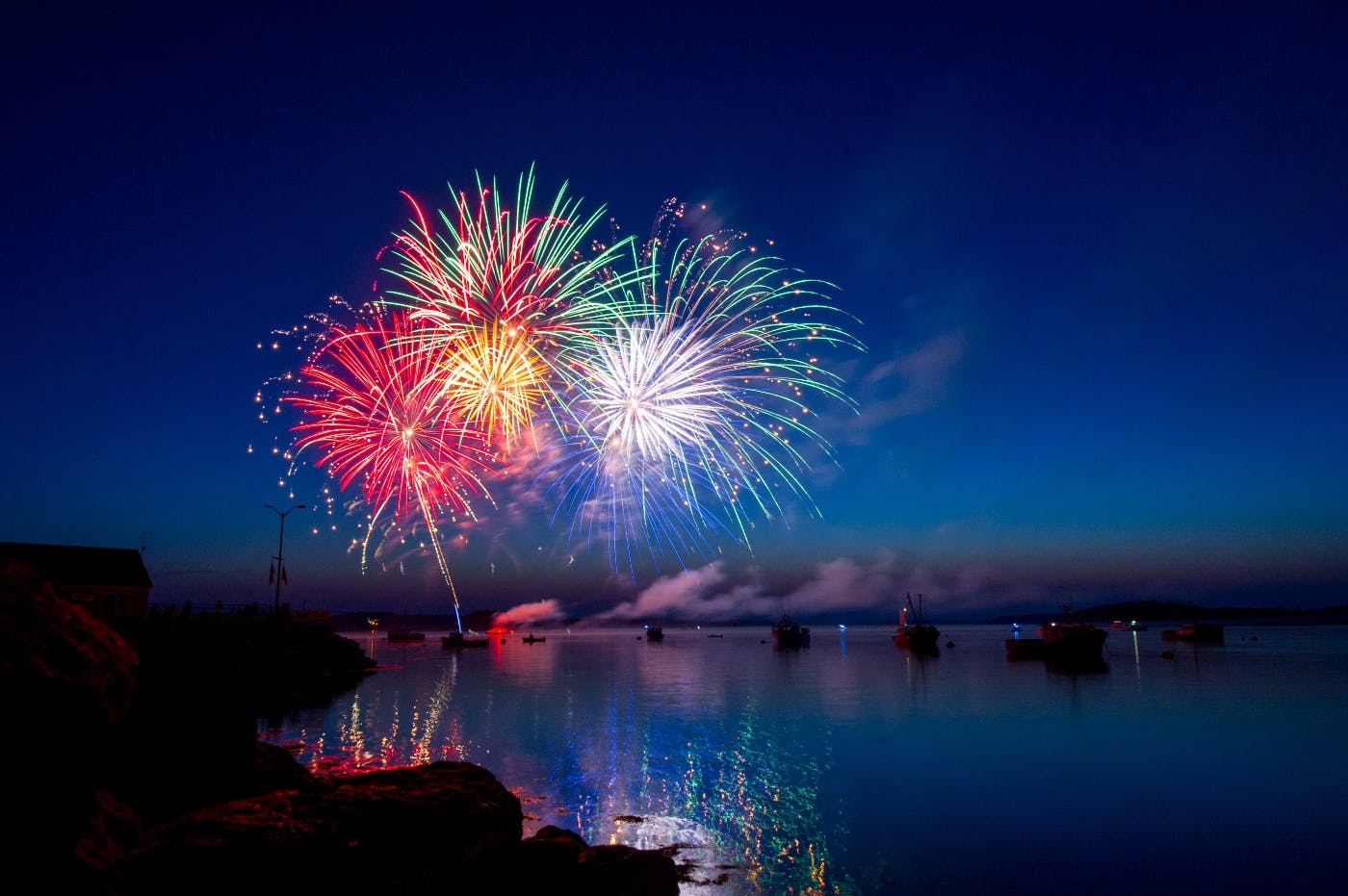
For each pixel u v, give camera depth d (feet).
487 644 577.02
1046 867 74.33
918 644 513.86
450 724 158.30
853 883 69.92
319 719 162.09
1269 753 130.93
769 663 399.44
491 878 37.86
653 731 154.10
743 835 83.66
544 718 170.40
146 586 211.20
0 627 17.11
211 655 47.91
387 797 35.81
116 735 18.53
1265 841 82.12
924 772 116.67
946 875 72.08
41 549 204.74
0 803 15.93
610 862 46.03
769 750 134.41
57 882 16.29
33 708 16.76
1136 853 78.59
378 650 529.86
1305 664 340.59
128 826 18.39
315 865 28.91
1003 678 288.92
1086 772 116.67
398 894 31.22
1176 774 115.03
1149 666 340.39
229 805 31.42
